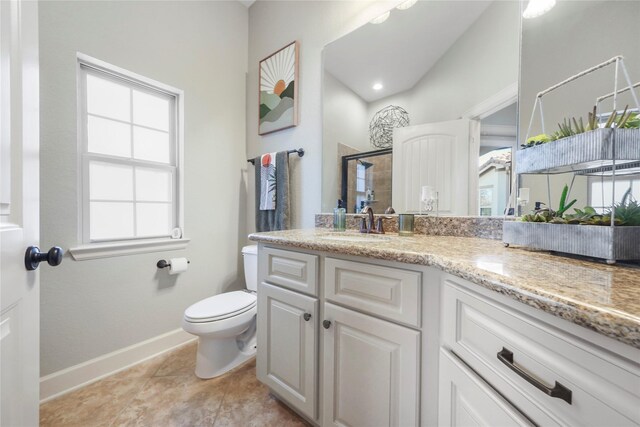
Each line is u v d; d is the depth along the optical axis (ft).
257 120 7.00
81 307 4.59
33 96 2.16
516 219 3.25
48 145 4.24
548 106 3.07
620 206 2.09
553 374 1.30
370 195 4.87
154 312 5.52
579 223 2.14
